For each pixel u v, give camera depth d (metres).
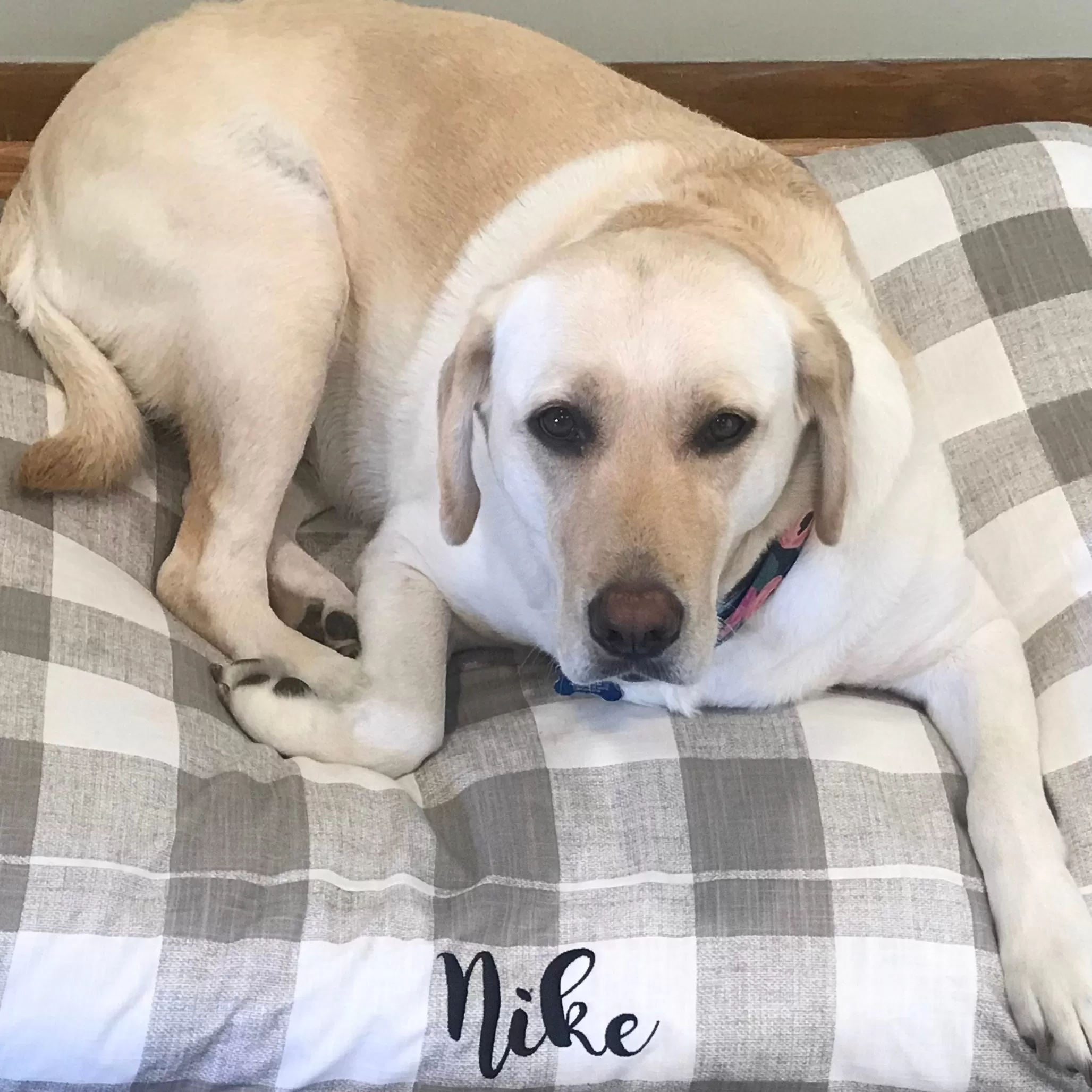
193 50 1.62
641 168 1.47
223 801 1.23
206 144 1.56
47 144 1.66
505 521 1.32
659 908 1.21
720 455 1.12
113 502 1.55
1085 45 2.56
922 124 2.60
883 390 1.31
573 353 1.10
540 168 1.51
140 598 1.47
